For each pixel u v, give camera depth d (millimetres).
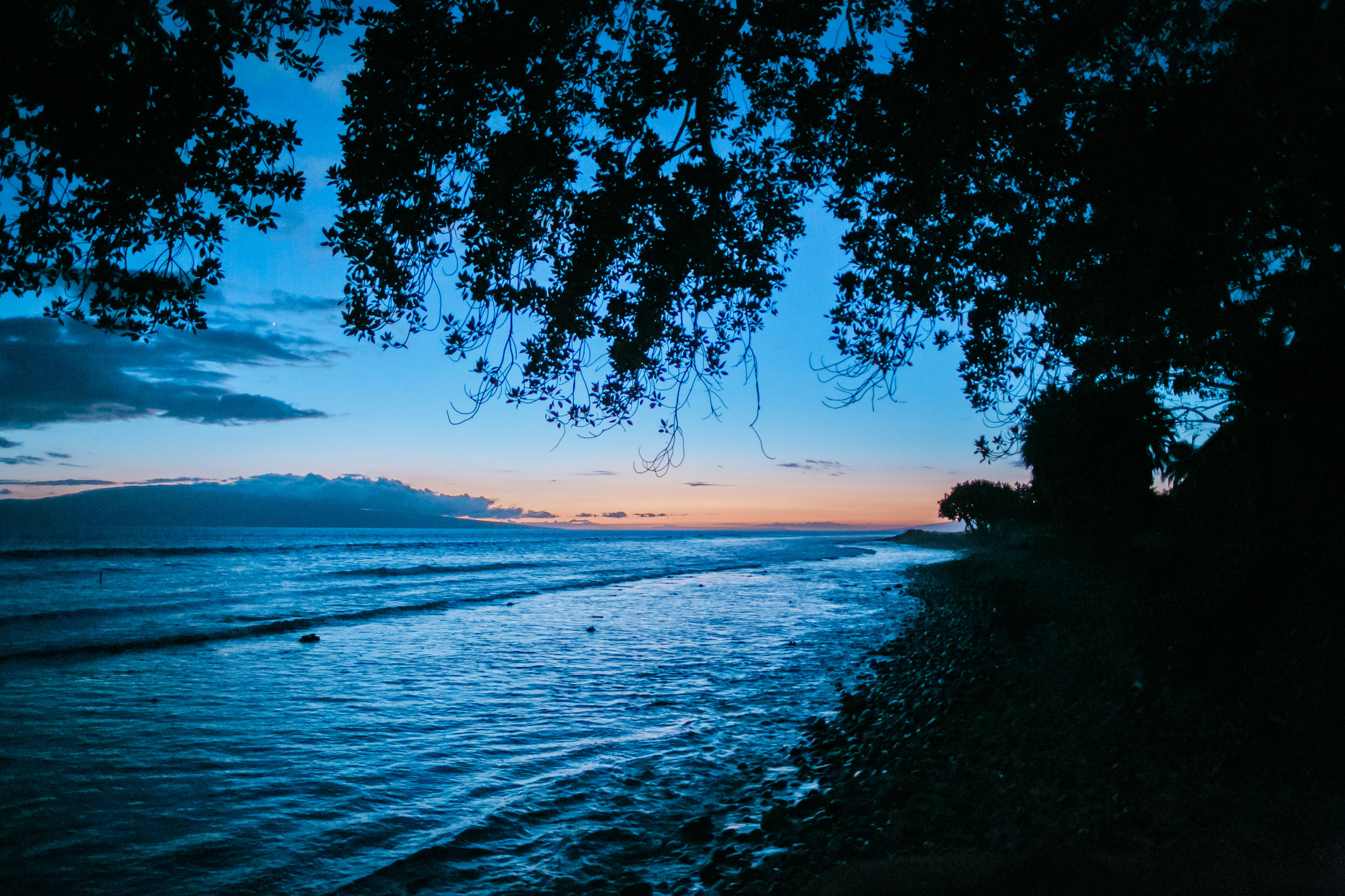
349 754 8312
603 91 6414
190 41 4957
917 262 6934
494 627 20297
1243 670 5922
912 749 7703
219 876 5227
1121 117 5996
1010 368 7781
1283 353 7629
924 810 5785
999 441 7703
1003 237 6465
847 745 8344
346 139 5695
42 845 5703
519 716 10125
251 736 9023
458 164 5930
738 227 6328
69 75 4512
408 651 15953
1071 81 6152
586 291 6520
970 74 5500
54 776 7402
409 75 5504
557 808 6621
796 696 11289
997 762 6770
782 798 6711
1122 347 7461
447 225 5992
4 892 4871
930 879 4234
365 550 78812
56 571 40406
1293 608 6047
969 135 5707
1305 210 6453
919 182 6023
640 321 6629
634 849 5730
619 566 53375
